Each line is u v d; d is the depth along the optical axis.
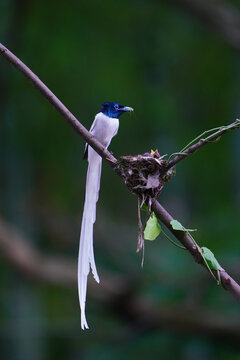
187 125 16.19
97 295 11.80
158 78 15.86
